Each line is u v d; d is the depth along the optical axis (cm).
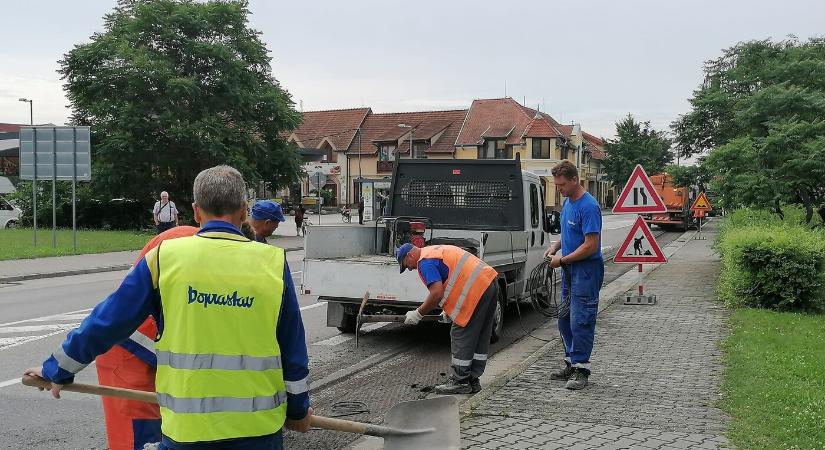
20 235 2948
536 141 6253
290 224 4491
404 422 396
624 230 3700
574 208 656
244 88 3591
